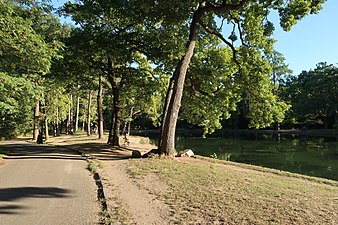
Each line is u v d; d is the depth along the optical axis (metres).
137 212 7.21
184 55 17.17
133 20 20.47
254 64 21.09
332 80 63.69
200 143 45.03
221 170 13.30
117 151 22.56
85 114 64.06
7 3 12.68
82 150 22.66
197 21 17.38
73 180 11.08
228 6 16.61
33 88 14.23
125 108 36.00
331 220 6.68
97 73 26.64
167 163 14.50
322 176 19.55
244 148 37.50
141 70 25.31
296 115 70.00
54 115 44.75
